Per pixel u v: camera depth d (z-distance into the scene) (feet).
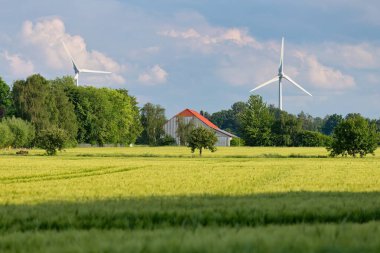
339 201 85.10
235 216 71.20
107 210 74.08
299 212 73.20
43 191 117.29
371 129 363.15
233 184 139.74
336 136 363.56
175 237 48.93
